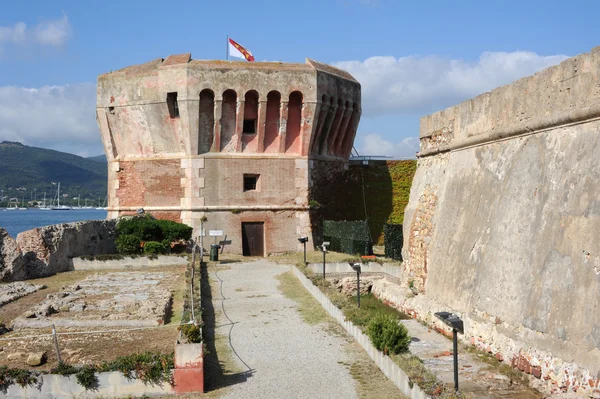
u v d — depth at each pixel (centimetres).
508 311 1533
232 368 1584
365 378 1491
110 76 3838
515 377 1411
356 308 2034
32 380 1370
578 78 1414
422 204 2278
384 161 4319
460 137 2022
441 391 1235
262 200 3775
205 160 3691
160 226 3522
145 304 2202
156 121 3706
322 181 4000
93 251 3422
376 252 3850
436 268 2025
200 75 3594
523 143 1644
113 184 3897
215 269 3184
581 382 1215
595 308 1230
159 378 1402
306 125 3762
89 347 1709
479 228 1786
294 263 3278
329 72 3872
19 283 2683
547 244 1441
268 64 3709
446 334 1816
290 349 1742
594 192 1320
